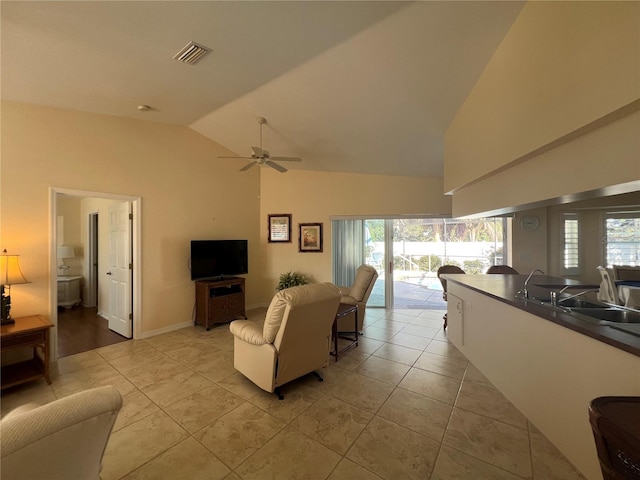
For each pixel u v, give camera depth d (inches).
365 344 151.8
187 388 107.4
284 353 98.6
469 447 76.1
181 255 181.8
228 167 211.6
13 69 105.3
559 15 65.4
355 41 96.1
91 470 41.8
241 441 78.9
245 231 224.5
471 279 141.0
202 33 92.4
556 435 74.5
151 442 78.5
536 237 185.3
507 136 87.4
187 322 184.1
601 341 59.2
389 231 229.8
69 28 87.8
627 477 33.4
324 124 154.3
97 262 226.4
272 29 90.9
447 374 117.9
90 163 143.3
